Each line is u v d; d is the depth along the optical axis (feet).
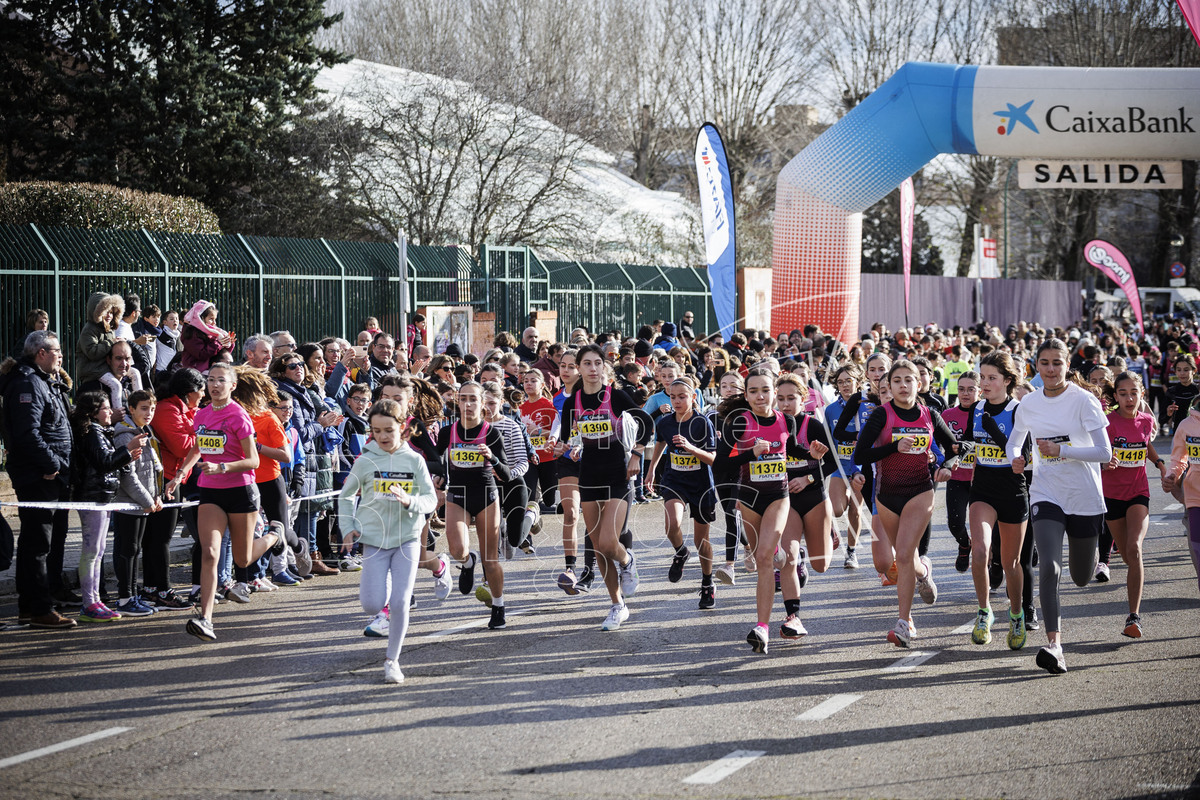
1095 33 128.88
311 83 92.32
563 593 28.71
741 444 23.53
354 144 87.81
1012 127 51.01
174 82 83.30
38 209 57.57
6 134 83.46
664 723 17.74
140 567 30.53
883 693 19.44
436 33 144.87
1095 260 87.71
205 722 17.81
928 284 112.98
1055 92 50.42
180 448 26.58
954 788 14.87
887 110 53.26
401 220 88.33
